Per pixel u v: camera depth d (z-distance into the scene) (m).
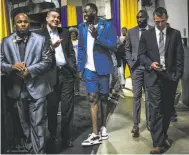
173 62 3.38
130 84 7.69
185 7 5.93
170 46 3.33
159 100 3.33
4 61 2.97
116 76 6.58
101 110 3.97
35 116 3.03
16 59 2.93
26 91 3.00
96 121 3.79
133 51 4.00
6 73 2.91
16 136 3.23
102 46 3.76
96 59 3.74
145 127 4.38
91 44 3.76
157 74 3.31
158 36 3.36
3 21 5.03
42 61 2.98
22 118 3.10
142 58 3.42
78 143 3.82
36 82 2.99
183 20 5.96
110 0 8.00
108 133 4.16
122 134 4.10
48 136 3.99
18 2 5.24
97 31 3.64
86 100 6.29
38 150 3.06
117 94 6.56
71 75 3.61
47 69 3.03
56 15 3.47
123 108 5.51
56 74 3.39
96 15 3.78
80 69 3.83
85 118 4.94
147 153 3.42
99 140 3.77
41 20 3.91
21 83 2.99
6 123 3.03
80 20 8.30
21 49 2.97
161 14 3.28
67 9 8.20
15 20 2.94
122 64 7.21
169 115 3.49
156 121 3.36
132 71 4.03
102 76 3.82
